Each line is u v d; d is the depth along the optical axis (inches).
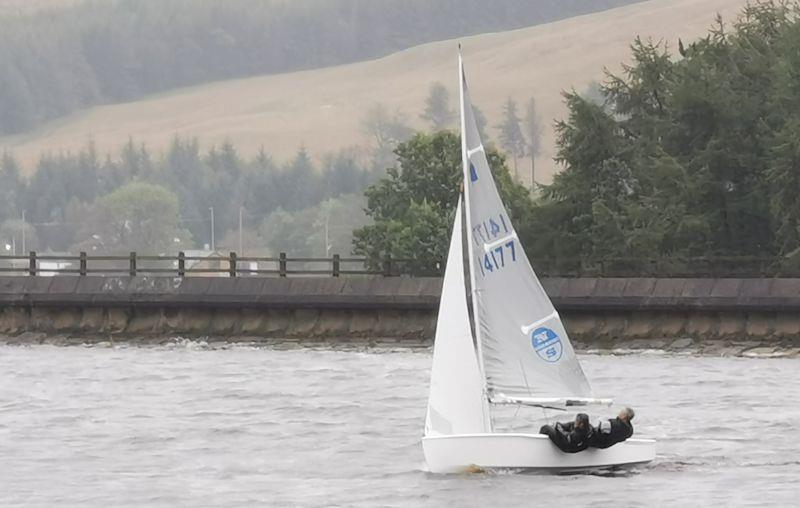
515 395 3964.1
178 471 4271.7
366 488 3969.0
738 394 5634.8
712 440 4598.9
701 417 5059.1
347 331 7839.6
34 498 3939.5
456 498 3804.1
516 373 3959.2
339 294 7839.6
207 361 7126.0
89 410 5462.6
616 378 6181.1
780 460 4269.2
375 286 7824.8
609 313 7534.5
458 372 4010.8
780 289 7342.5
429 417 4047.7
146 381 6323.8
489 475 4003.4
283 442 4702.3
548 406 3966.5
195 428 5000.0
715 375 6274.6
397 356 7288.4
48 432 4963.1
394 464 4303.6
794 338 7273.6
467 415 4010.8
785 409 5226.4
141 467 4340.6
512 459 3993.6
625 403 5423.2
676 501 3735.2
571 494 3811.5
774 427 4835.1
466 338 4013.3
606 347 7490.2
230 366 6870.1
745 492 3841.0
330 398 5669.3
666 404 5388.8
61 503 3875.5
